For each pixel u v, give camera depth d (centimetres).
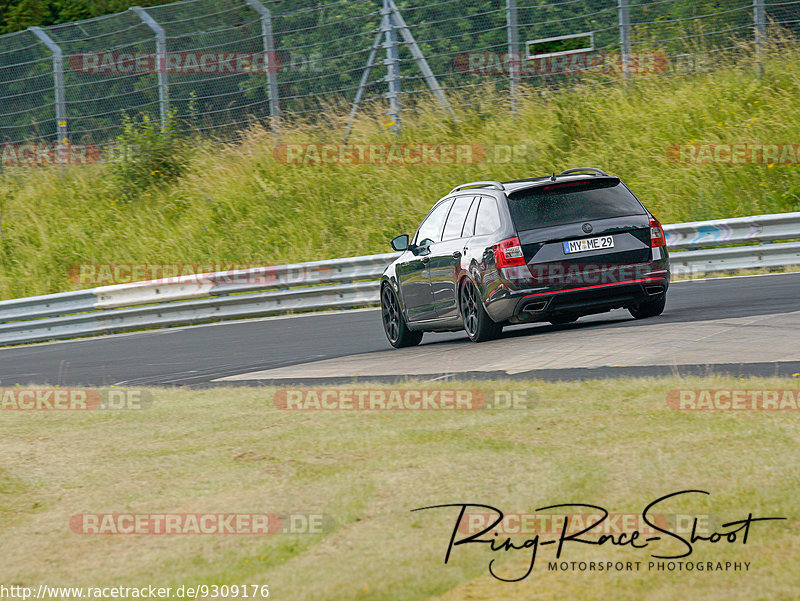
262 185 8888
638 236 3791
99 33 9588
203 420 2680
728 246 5994
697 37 8831
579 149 8312
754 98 8312
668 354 3014
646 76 8831
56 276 8800
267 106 9225
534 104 8831
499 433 2202
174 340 5825
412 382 2922
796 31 8744
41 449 2477
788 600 1312
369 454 2148
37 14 12262
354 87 9062
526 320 3744
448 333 4931
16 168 10194
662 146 8138
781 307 3981
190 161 9594
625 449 1981
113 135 9788
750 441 1944
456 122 8794
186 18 9369
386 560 1572
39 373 4856
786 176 7462
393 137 8844
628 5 8688
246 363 4325
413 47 8850
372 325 5422
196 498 1986
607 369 2873
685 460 1873
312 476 2039
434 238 4253
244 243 8444
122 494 2053
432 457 2069
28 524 1930
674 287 5388
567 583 1434
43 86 9844
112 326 6975
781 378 2428
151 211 9200
